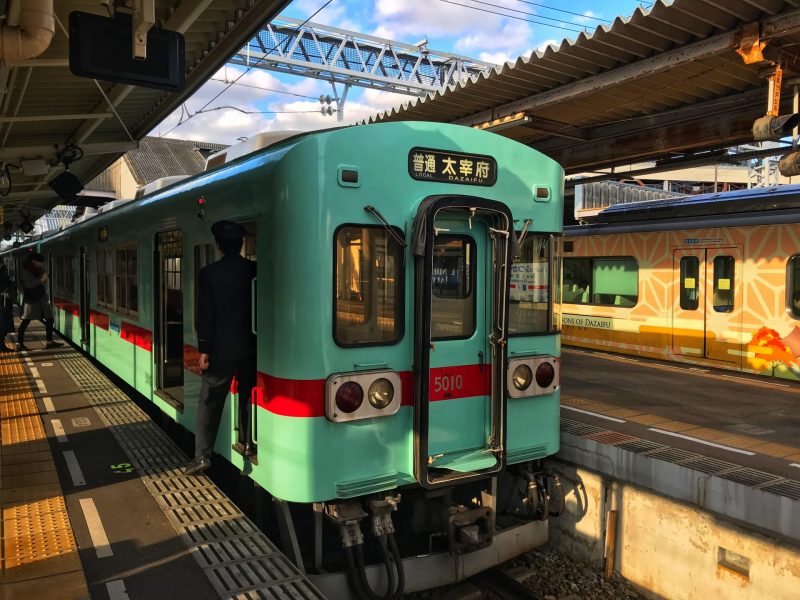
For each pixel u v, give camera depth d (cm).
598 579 510
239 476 554
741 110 712
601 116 796
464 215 430
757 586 414
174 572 358
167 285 639
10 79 676
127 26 459
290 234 377
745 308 941
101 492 473
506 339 432
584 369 969
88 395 797
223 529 413
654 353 1077
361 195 390
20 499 457
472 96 747
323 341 379
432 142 415
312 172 376
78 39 440
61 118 828
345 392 382
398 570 407
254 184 417
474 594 470
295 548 402
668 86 669
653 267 1078
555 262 481
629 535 502
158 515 433
